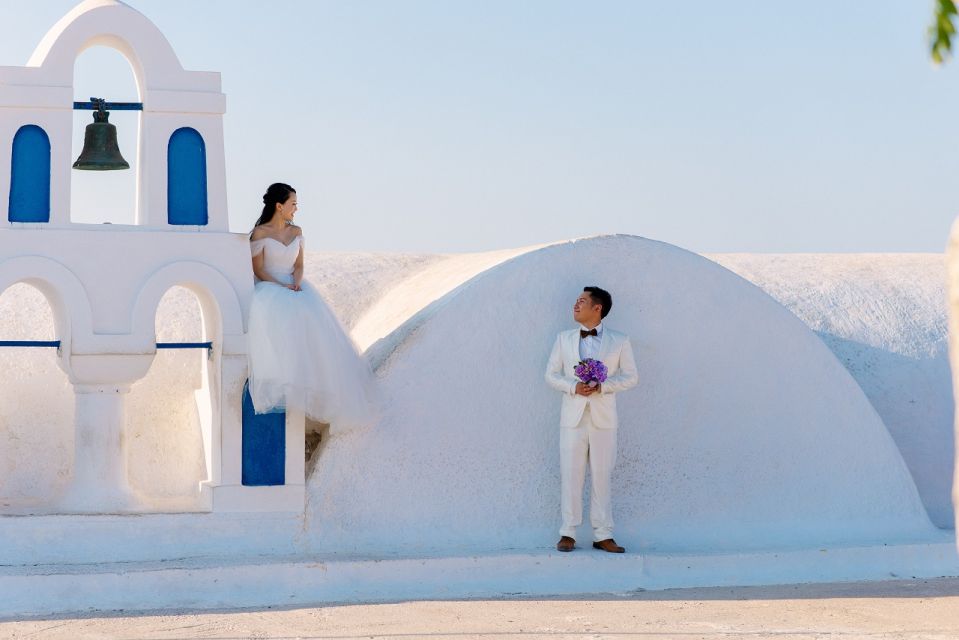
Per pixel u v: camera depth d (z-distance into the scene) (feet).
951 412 36.83
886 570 30.04
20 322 33.01
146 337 27.02
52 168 26.66
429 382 29.14
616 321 30.58
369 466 28.45
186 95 27.53
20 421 31.24
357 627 22.85
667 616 24.12
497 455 29.32
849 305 39.83
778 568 29.22
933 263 43.73
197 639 21.70
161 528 26.78
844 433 31.83
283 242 28.35
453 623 23.26
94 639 21.65
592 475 28.53
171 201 27.50
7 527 25.90
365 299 38.75
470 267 34.65
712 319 31.19
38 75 26.61
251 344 27.09
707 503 30.50
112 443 27.61
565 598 26.55
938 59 14.90
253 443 27.58
